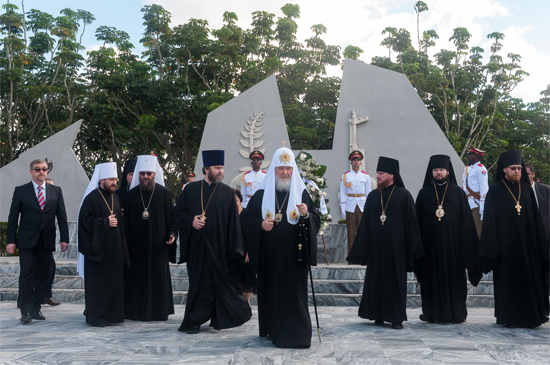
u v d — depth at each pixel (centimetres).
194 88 2817
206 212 553
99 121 2809
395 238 577
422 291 611
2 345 463
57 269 884
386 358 405
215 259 539
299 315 459
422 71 3022
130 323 597
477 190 909
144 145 3052
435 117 2972
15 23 3017
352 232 927
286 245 474
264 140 1505
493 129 3070
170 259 646
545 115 3231
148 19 2956
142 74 2859
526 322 553
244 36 2992
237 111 1525
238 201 823
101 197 598
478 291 777
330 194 1471
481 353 425
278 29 3247
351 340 482
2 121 2739
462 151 2866
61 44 3106
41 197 641
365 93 1503
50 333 527
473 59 3109
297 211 479
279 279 468
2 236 1153
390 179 601
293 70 3209
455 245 603
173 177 3206
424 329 550
